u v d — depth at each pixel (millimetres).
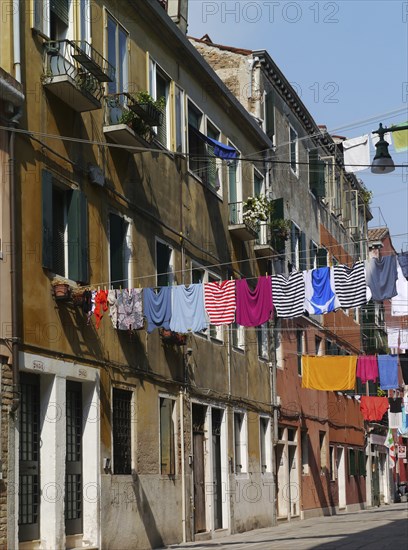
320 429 41625
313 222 42406
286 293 20172
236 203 30812
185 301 20344
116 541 20375
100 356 20344
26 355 17234
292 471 37062
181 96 26672
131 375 21922
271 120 36156
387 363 32531
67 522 19000
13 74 17562
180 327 20281
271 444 33469
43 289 18109
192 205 26984
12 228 17000
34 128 18188
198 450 26594
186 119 26859
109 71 21703
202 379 26922
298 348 39062
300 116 40750
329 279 19938
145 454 22422
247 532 29188
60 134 19219
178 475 24469
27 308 17453
